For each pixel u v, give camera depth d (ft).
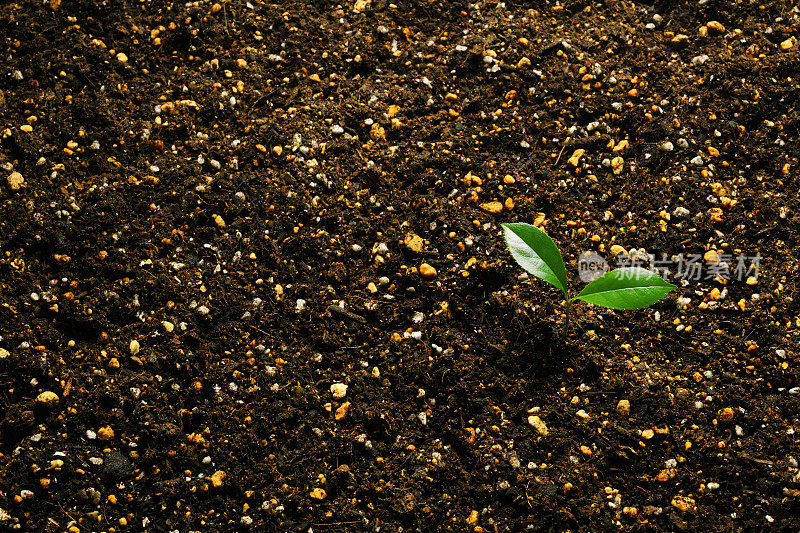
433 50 3.04
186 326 2.77
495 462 2.69
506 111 2.97
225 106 2.95
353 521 2.66
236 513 2.67
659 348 2.77
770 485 2.66
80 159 2.88
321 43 3.05
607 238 2.85
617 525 2.65
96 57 2.97
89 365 2.74
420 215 2.87
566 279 2.69
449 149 2.93
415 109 2.98
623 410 2.72
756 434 2.70
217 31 3.03
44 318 2.77
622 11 3.09
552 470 2.69
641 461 2.69
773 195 2.87
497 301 2.79
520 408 2.73
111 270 2.80
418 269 2.82
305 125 2.94
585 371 2.75
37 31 2.99
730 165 2.91
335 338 2.78
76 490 2.67
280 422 2.71
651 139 2.93
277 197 2.88
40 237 2.81
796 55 3.00
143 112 2.93
